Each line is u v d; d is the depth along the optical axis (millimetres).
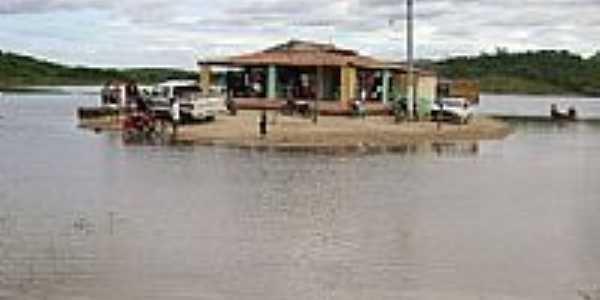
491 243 17656
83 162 32688
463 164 34594
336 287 13867
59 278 14156
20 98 126562
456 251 16750
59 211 21031
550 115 81562
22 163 32344
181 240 17438
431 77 60438
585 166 35000
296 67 57906
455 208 22469
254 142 41125
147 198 23469
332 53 59281
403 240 17797
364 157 36375
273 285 13922
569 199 24766
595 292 13828
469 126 53594
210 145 40250
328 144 41750
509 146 45281
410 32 55125
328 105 55031
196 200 23172
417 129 48281
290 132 42969
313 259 15836
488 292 13742
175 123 43125
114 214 20641
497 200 24219
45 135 46844
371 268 15172
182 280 14156
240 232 18438
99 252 16172
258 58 57938
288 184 26812
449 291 13742
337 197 24078
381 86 61125
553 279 14625
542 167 34312
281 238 17828
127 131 45906
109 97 60500
